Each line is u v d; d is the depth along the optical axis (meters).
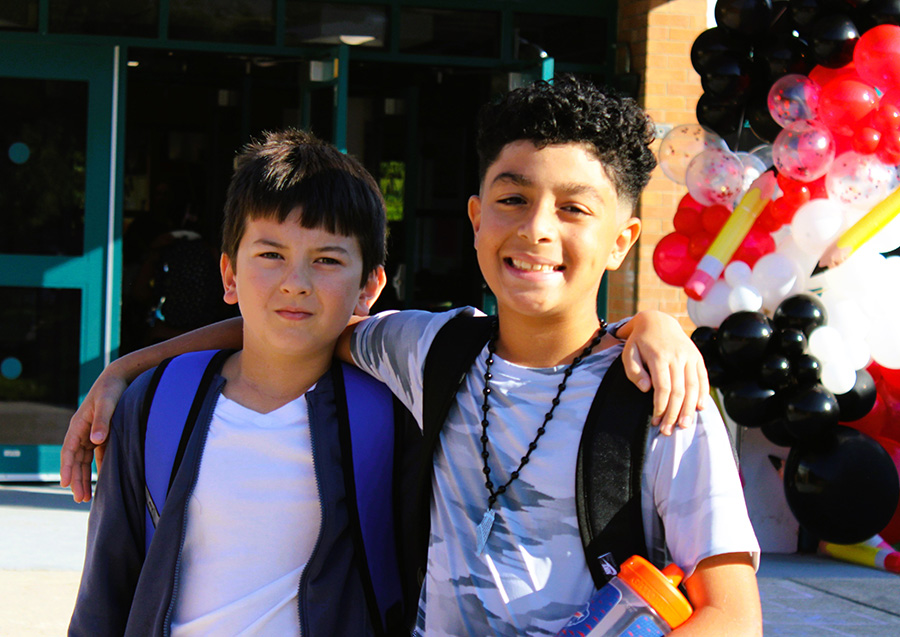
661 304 5.77
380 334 1.76
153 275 6.61
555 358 1.56
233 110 8.57
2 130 5.57
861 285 3.73
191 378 1.78
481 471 1.54
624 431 1.43
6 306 5.60
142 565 1.75
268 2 5.70
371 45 5.83
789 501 3.91
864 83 3.66
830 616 3.83
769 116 3.90
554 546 1.46
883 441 4.17
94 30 5.56
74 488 1.80
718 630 1.29
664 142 4.11
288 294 1.70
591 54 6.05
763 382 3.73
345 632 1.71
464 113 8.06
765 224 3.91
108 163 5.64
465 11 5.93
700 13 5.77
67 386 5.66
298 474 1.71
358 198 1.77
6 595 3.73
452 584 1.52
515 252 1.50
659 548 1.45
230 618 1.67
